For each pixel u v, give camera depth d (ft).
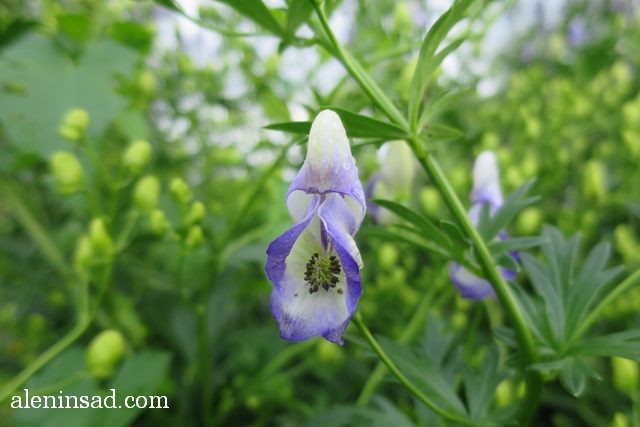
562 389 0.71
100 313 0.70
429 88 0.45
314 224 0.34
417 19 0.74
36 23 0.69
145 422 0.65
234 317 0.80
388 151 0.54
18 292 0.80
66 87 0.68
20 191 0.83
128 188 0.56
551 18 1.38
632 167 0.84
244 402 0.70
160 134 0.91
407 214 0.40
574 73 1.09
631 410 0.66
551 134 0.93
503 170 0.79
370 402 0.67
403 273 0.75
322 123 0.34
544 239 0.42
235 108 0.86
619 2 1.28
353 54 0.61
